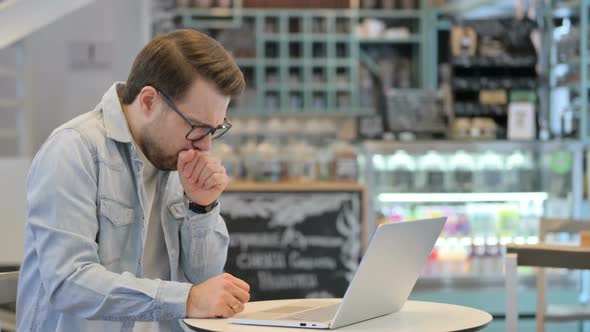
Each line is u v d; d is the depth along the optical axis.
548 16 7.03
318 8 8.96
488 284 6.34
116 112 2.26
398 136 6.72
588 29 6.68
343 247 5.16
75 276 2.08
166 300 2.06
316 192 5.15
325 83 9.04
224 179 2.35
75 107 7.02
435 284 6.32
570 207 6.49
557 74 6.96
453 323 2.09
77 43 7.01
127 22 7.09
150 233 2.44
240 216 5.10
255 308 2.27
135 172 2.28
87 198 2.18
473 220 6.55
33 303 2.27
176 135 2.21
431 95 6.81
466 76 7.00
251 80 8.97
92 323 2.25
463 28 6.96
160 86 2.17
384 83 9.08
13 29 4.24
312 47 9.08
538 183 6.58
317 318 2.07
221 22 8.82
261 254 5.12
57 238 2.11
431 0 8.97
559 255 2.74
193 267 2.46
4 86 7.03
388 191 6.40
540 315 4.27
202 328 1.96
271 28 8.92
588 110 6.69
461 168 6.50
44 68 6.98
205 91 2.15
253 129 6.68
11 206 5.17
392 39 9.01
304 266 5.14
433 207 6.52
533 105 6.68
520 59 6.92
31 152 6.92
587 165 6.64
